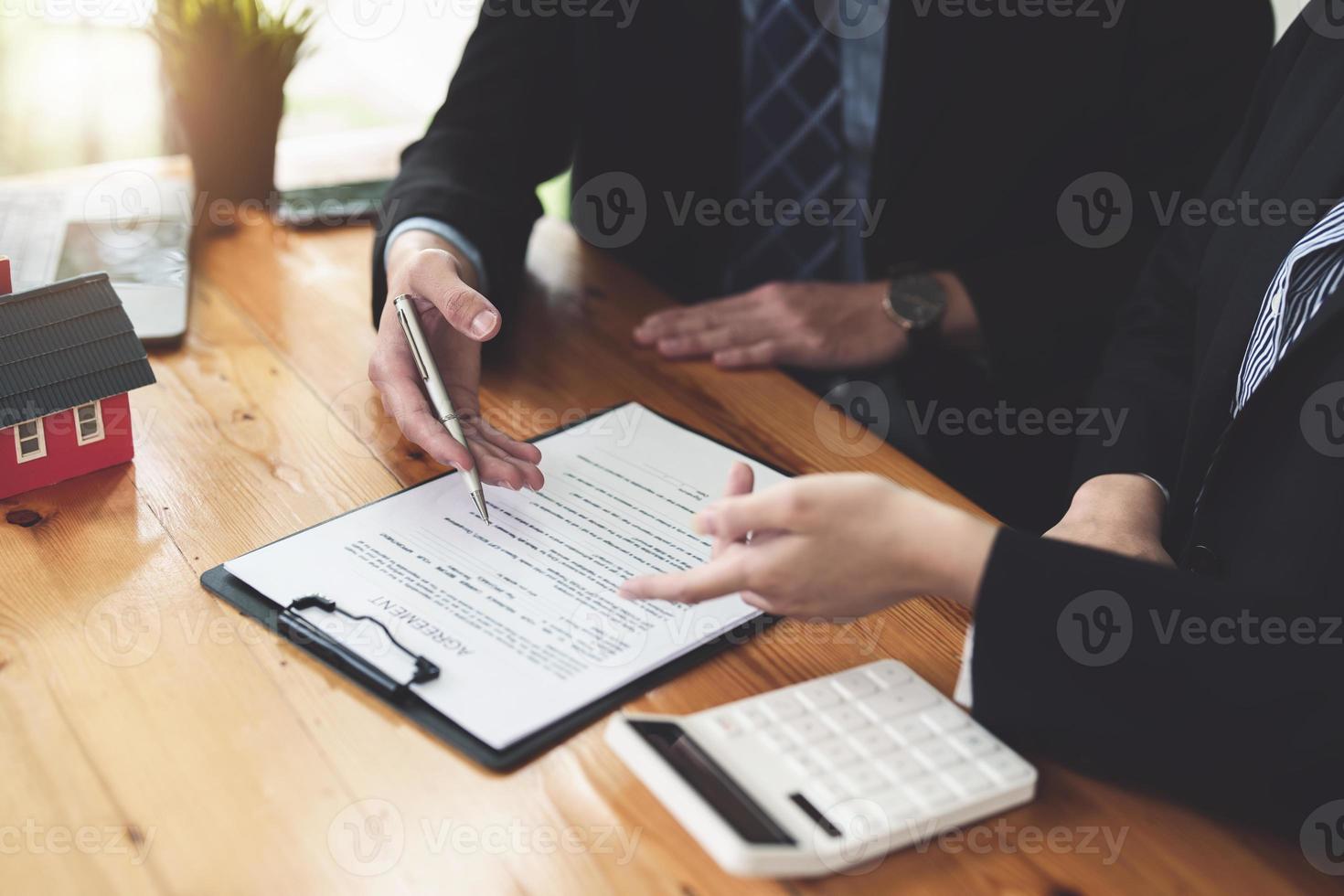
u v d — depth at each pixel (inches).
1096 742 23.3
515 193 44.8
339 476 32.4
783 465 34.9
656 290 46.8
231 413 35.2
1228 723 22.4
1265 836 22.8
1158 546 30.3
